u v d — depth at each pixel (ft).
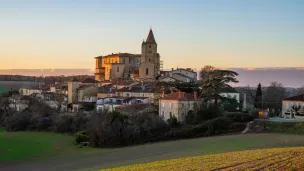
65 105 501.97
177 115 344.49
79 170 214.28
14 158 275.80
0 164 255.91
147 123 329.72
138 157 245.65
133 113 362.53
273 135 270.67
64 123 407.23
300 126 280.92
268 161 161.89
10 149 310.86
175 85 443.73
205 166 163.32
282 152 182.80
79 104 474.90
